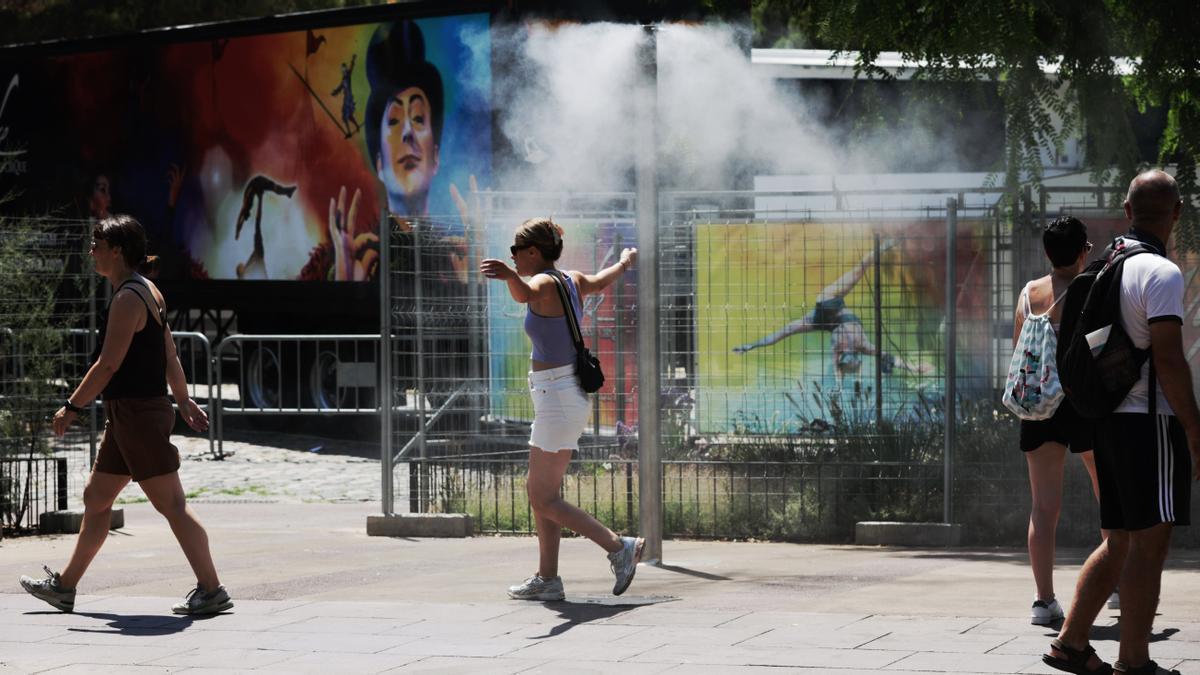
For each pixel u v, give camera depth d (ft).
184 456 54.29
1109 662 18.34
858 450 34.58
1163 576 25.50
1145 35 33.24
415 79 52.13
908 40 33.65
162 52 58.80
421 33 51.85
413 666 19.20
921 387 38.96
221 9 83.46
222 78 57.36
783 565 28.14
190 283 59.00
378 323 57.41
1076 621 17.84
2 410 34.53
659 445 28.27
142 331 23.31
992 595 23.93
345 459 53.31
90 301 35.65
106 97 60.44
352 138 53.88
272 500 43.19
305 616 22.85
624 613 22.61
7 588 26.16
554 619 22.24
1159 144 35.12
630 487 33.86
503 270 22.57
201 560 23.16
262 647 20.63
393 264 36.24
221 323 65.51
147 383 23.27
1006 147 32.40
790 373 41.50
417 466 35.58
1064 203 35.63
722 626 21.33
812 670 18.35
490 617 22.50
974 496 32.60
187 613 23.04
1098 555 17.75
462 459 35.65
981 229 39.09
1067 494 31.58
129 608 23.91
